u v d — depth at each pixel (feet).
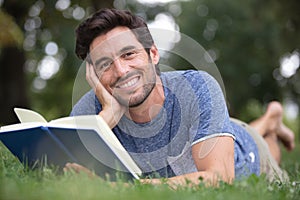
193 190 9.78
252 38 55.06
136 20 11.41
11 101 50.31
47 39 49.85
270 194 9.87
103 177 10.97
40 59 57.62
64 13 44.06
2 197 8.33
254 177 10.25
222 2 55.21
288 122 64.54
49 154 11.00
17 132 10.37
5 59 50.19
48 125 10.23
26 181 9.80
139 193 9.09
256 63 56.03
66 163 11.07
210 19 56.29
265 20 54.29
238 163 13.37
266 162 15.52
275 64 56.80
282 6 51.80
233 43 56.18
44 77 68.03
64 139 10.41
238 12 55.36
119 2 47.73
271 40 54.29
